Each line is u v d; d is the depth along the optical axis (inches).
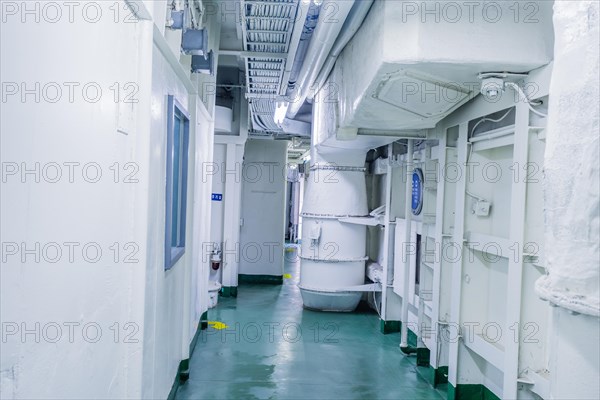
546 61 90.5
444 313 137.0
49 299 39.7
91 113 49.1
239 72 252.4
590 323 37.8
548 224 42.7
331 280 216.8
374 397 129.7
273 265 301.0
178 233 126.0
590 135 36.6
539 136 94.2
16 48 32.9
